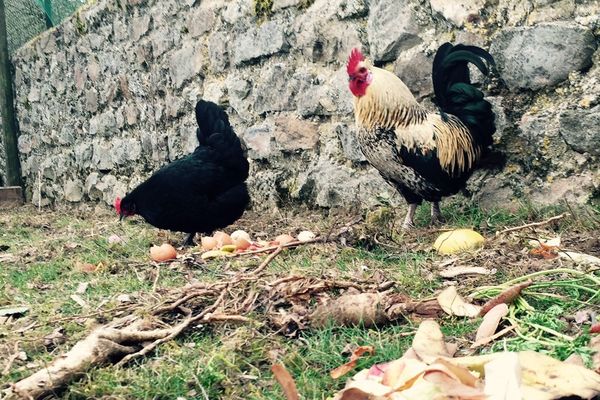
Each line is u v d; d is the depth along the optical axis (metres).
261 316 1.00
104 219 2.79
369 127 1.68
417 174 1.65
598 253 1.25
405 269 1.25
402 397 0.62
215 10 2.57
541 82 1.62
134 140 3.13
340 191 2.10
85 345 0.87
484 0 1.73
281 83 2.29
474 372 0.71
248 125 2.47
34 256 1.80
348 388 0.64
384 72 1.68
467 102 1.66
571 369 0.69
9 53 4.41
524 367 0.70
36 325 1.08
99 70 3.38
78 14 3.51
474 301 1.04
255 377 0.82
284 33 2.27
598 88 1.53
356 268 1.28
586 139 1.55
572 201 1.57
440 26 1.82
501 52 1.69
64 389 0.82
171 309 1.06
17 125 4.41
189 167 1.89
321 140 2.18
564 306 0.96
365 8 2.01
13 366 0.91
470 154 1.64
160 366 0.86
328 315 0.96
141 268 1.52
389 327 0.97
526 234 1.43
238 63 2.48
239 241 1.61
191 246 1.94
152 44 2.95
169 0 2.80
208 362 0.84
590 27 1.55
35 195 4.20
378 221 1.60
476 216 1.67
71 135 3.72
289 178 2.31
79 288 1.32
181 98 2.79
